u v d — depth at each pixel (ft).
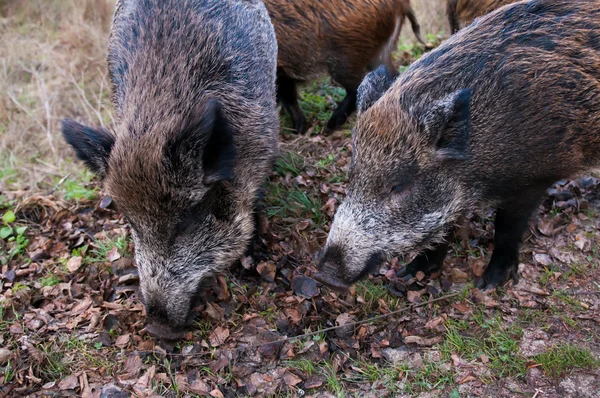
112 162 4.24
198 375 4.57
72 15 10.68
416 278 5.21
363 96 4.79
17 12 11.34
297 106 7.14
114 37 5.19
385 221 4.55
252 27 5.25
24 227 5.88
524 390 4.40
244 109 4.87
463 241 5.53
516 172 4.72
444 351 4.65
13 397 4.46
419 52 8.79
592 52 4.72
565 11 4.79
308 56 6.71
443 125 4.36
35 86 9.04
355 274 4.56
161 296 4.39
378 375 4.54
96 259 5.52
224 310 5.00
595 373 4.45
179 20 4.80
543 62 4.63
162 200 4.18
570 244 5.46
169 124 4.25
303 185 6.18
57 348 4.75
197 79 4.63
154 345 4.76
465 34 4.83
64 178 6.70
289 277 5.26
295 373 4.58
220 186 4.57
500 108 4.59
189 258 4.44
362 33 6.64
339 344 4.75
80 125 4.40
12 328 4.88
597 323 4.80
